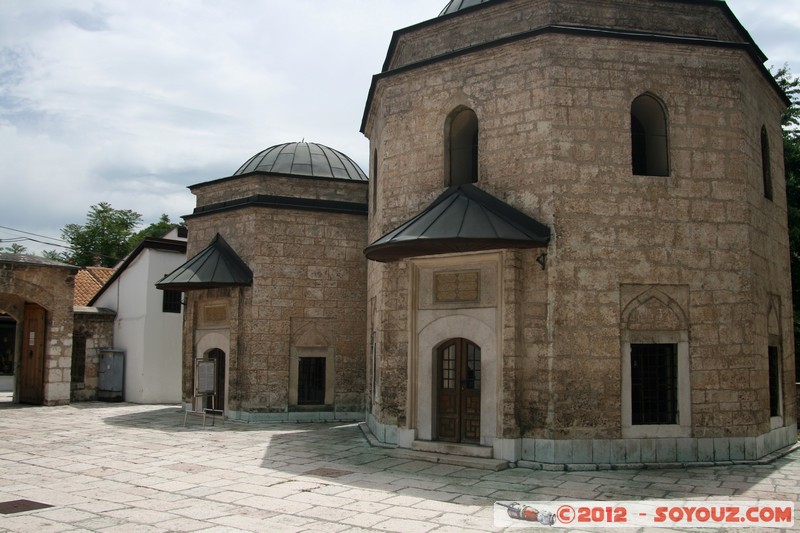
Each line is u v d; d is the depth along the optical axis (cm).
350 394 1838
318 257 1852
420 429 1269
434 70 1334
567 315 1141
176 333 2352
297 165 1980
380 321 1372
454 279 1255
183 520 791
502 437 1142
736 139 1231
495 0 1276
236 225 1861
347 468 1122
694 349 1170
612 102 1196
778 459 1206
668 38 1203
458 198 1216
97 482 1011
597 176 1175
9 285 2062
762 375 1236
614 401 1137
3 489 962
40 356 2208
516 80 1224
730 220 1210
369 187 1748
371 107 1586
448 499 899
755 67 1299
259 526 766
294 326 1812
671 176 1198
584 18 1245
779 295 1392
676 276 1178
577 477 1043
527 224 1167
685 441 1148
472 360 1245
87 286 2816
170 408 2114
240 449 1319
